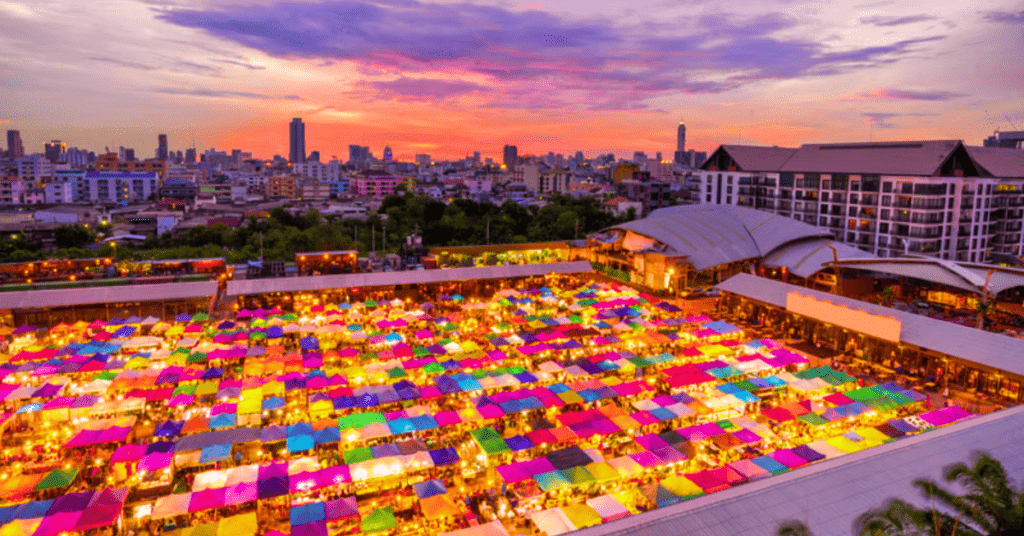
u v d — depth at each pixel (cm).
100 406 4809
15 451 4422
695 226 11000
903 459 3266
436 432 4809
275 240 14200
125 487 3731
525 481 3981
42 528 3166
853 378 5572
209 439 4203
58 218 18400
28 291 7675
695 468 4266
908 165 11819
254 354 6162
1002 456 3338
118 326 7181
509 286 10388
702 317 7688
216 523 3278
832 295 7462
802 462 3866
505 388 5456
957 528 2406
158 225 19262
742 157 15500
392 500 3866
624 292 9444
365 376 5656
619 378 5744
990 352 5544
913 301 8625
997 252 12838
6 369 5559
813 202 13588
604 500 3522
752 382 5406
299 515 3338
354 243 13350
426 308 8194
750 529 2658
